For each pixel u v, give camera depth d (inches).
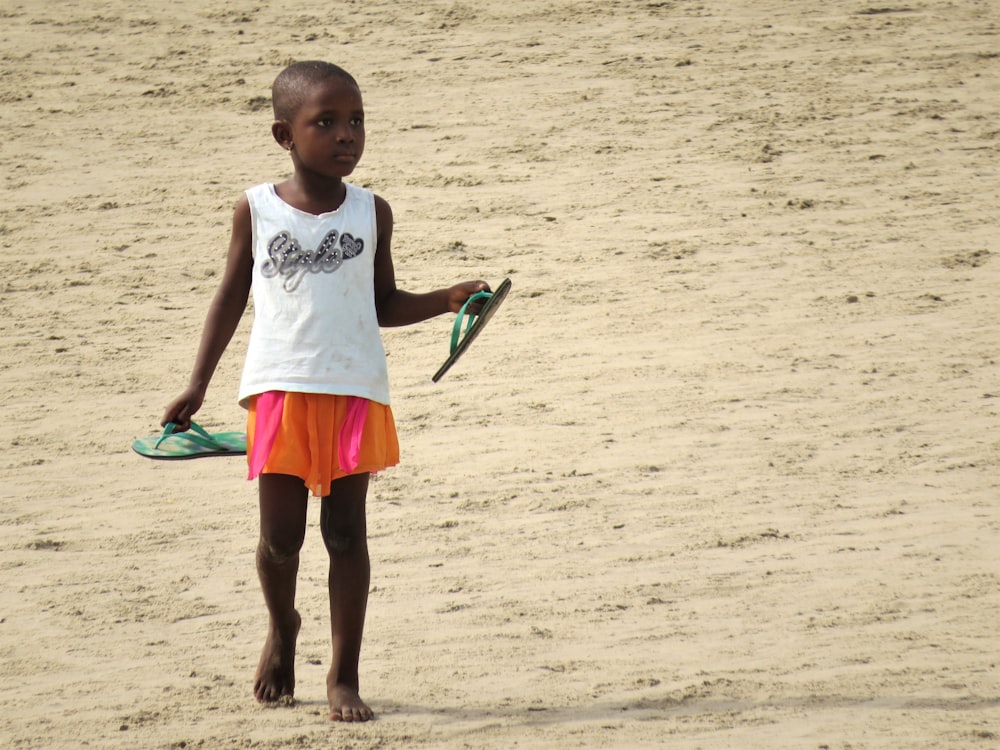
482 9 2329.0
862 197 1537.9
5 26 2290.8
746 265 1362.0
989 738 545.6
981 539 782.5
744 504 850.1
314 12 2338.8
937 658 631.8
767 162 1653.5
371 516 851.4
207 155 1747.0
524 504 863.7
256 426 564.7
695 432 982.4
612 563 767.1
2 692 620.1
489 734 561.0
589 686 611.8
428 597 727.1
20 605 729.0
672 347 1166.3
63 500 898.1
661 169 1638.8
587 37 2172.7
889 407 1015.6
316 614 709.9
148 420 1055.6
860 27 2182.6
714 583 735.1
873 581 729.0
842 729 557.3
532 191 1583.4
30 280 1384.1
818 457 925.8
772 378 1087.0
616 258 1389.0
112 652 666.8
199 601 732.7
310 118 563.8
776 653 643.5
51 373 1157.7
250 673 639.8
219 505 886.4
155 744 557.3
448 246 1424.7
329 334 565.3
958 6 2277.3
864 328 1192.8
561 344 1187.3
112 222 1539.1
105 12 2361.0
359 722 576.4
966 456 916.6
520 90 1939.0
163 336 1243.2
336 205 579.2
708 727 563.2
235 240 586.2
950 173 1601.9
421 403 1070.4
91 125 1863.9
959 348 1136.8
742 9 2298.2
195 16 2332.7
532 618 695.1
